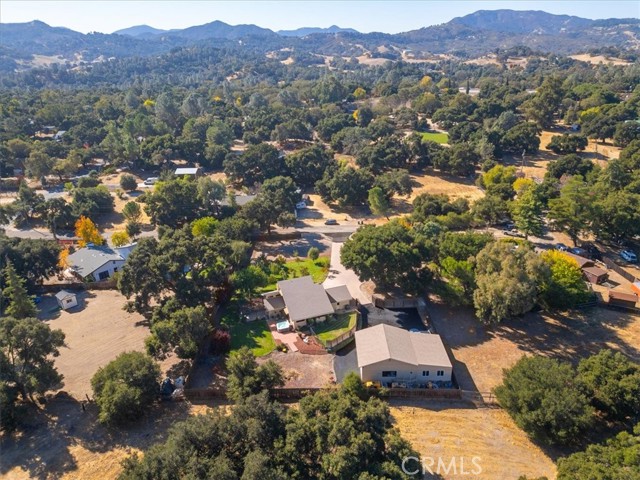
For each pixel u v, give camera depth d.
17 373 41.97
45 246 67.31
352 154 140.62
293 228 91.06
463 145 121.81
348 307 60.19
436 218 82.69
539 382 39.62
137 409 41.50
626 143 132.75
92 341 54.75
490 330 55.47
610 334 54.03
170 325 47.12
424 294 63.50
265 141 159.88
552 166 107.25
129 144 130.75
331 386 44.75
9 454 38.88
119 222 96.06
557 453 38.25
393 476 30.03
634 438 34.00
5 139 135.00
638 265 69.69
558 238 80.31
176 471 30.39
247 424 33.38
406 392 44.59
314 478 31.84
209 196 91.00
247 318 58.25
